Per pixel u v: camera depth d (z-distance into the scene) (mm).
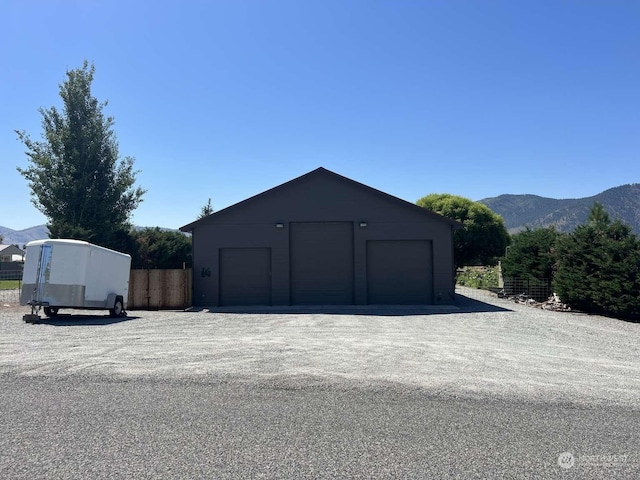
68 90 22703
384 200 19672
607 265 15789
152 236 28531
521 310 17672
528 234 22250
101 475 3988
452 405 5875
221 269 19578
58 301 14289
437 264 19531
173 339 10695
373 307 18625
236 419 5340
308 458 4336
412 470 4121
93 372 7383
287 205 19641
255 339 10688
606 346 10359
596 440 4812
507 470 4133
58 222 21234
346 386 6633
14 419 5332
